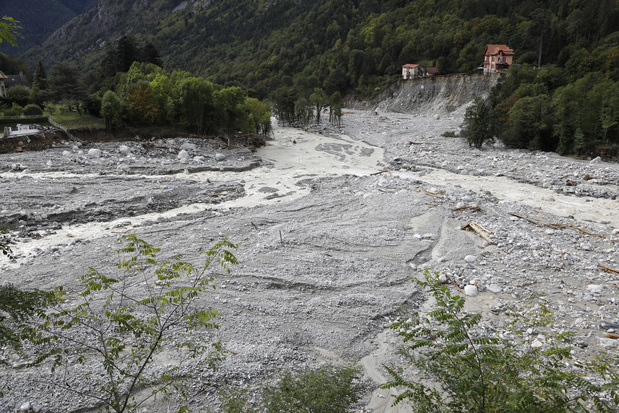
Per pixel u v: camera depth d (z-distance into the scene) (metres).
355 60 150.25
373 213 35.06
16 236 28.88
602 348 16.08
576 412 5.76
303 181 49.75
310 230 29.92
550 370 6.75
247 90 133.00
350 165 62.16
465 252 26.52
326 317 18.77
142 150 58.47
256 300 19.95
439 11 161.75
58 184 40.34
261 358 15.29
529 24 122.44
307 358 15.94
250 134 79.12
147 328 7.60
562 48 106.19
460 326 6.38
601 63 82.94
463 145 72.44
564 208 38.09
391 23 172.38
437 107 117.38
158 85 70.25
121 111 63.00
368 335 17.69
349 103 145.75
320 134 89.81
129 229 31.34
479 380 6.52
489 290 21.50
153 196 39.41
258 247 26.30
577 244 27.77
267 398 9.09
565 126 61.28
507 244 27.64
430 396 6.95
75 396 12.85
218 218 34.19
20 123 59.50
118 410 7.55
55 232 30.50
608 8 104.50
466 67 125.81
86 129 60.12
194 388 13.36
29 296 7.53
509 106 77.31
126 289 20.39
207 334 16.62
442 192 42.00
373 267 23.84
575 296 20.61
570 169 52.53
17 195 36.06
